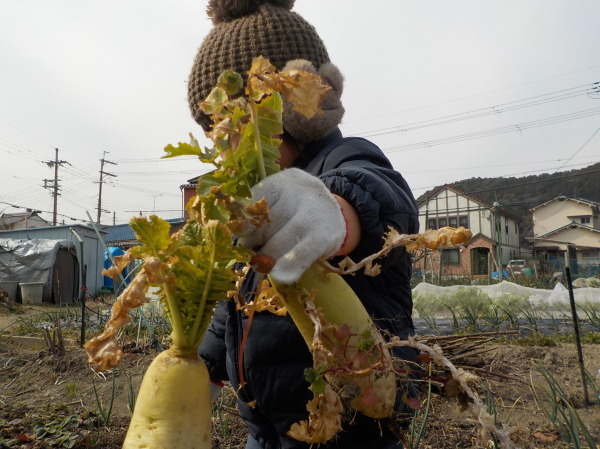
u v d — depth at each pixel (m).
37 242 15.08
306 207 0.72
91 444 2.87
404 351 1.05
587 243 36.69
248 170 0.75
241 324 1.19
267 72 0.76
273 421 1.15
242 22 1.45
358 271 1.04
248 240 0.74
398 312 1.10
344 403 0.82
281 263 0.71
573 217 39.78
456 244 0.73
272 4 1.53
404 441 0.99
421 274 20.39
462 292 7.80
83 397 3.91
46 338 5.59
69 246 15.41
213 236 0.68
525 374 3.74
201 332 0.76
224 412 3.24
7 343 6.19
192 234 0.75
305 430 0.74
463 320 6.94
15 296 14.24
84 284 5.85
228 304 1.24
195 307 0.75
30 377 4.49
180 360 0.75
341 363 0.75
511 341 4.96
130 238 29.47
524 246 46.25
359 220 0.95
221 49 1.43
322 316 0.75
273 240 0.72
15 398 3.94
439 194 35.62
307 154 1.26
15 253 14.83
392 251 1.00
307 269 0.76
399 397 1.00
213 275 0.73
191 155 0.76
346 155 1.14
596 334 5.24
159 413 0.71
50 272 14.75
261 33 1.42
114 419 3.32
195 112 1.52
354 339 0.76
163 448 0.69
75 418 3.21
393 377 0.82
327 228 0.72
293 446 1.10
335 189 0.97
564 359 4.20
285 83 0.73
